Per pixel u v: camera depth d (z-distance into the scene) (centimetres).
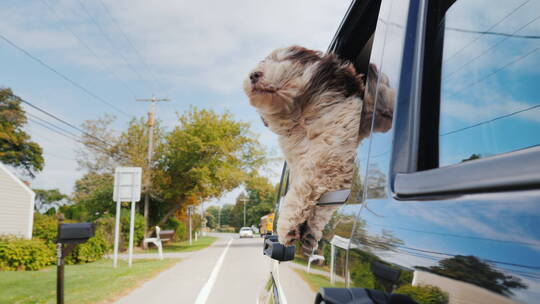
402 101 105
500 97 76
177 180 2875
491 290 55
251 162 2905
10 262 1102
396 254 87
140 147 2912
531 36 71
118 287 786
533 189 55
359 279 108
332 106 177
